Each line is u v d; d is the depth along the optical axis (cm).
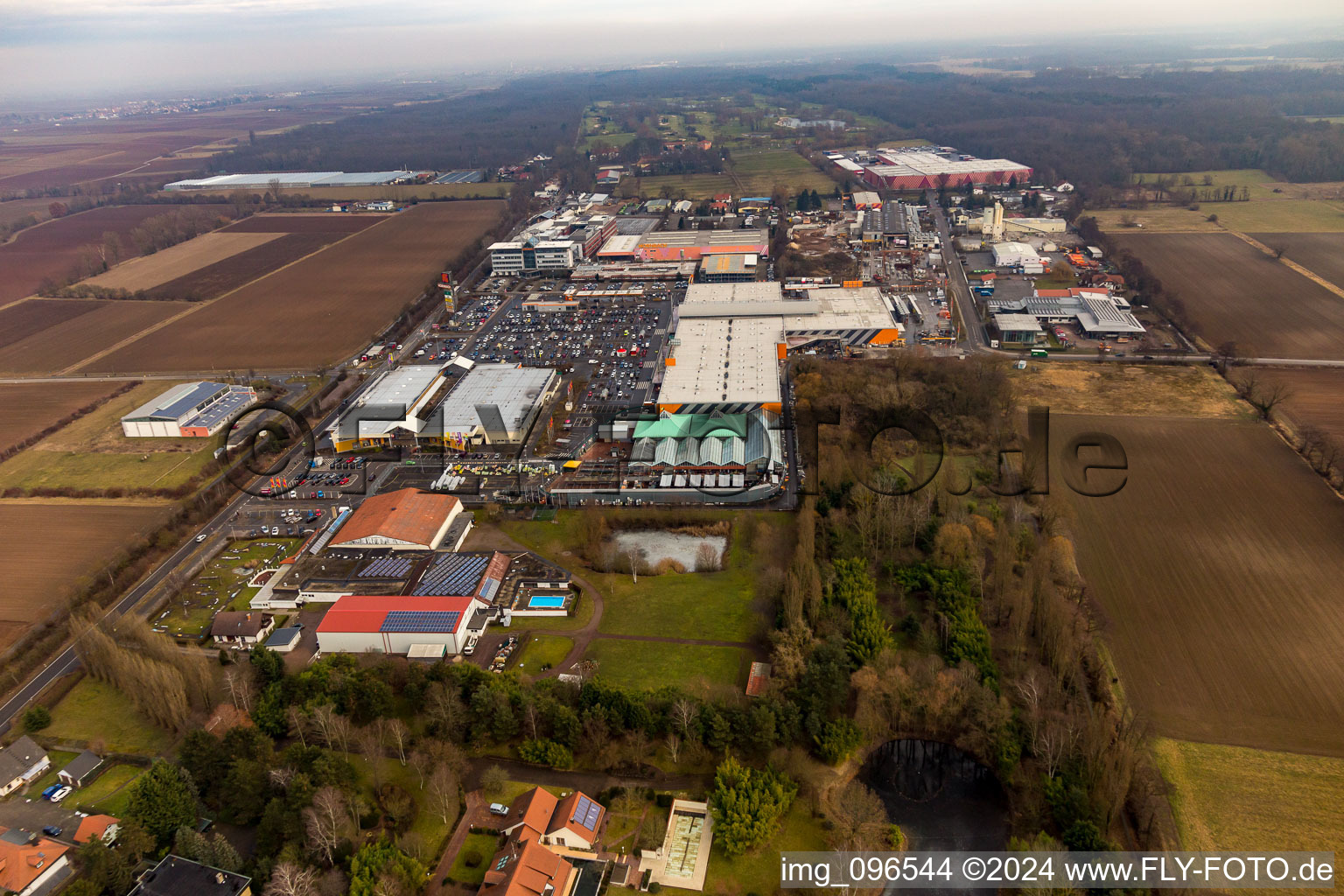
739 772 12619
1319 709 13888
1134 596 16912
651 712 13962
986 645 15275
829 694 14288
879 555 18625
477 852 11962
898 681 14375
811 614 16025
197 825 12375
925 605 17038
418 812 12712
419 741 13625
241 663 15688
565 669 15812
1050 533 19000
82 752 13938
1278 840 11600
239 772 12431
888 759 14012
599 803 12812
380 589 18088
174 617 17875
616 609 17625
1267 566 17662
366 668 15738
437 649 16288
